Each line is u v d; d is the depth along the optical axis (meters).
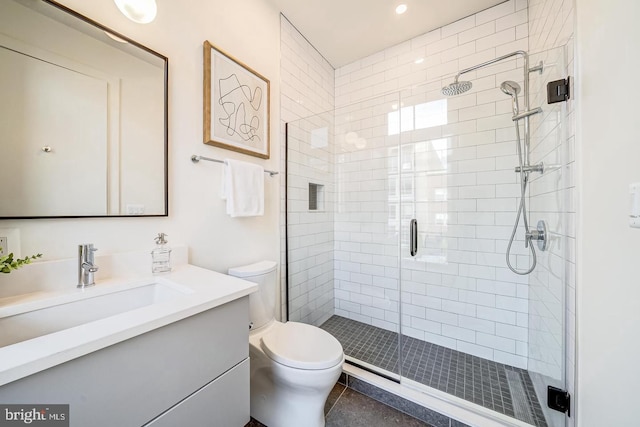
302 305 2.16
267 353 1.20
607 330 0.84
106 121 1.00
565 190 1.08
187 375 0.73
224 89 1.45
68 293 0.82
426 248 2.04
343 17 1.95
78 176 0.92
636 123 0.71
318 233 2.34
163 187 1.18
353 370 1.59
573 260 1.01
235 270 1.46
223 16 1.48
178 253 1.23
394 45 2.26
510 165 1.71
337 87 2.58
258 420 1.29
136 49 1.08
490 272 1.80
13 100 0.79
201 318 0.76
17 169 0.80
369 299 2.35
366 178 2.35
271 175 1.85
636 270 0.73
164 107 1.18
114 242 1.03
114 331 0.56
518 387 1.48
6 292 0.77
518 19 1.74
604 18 0.83
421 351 1.88
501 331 1.76
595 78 0.88
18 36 0.80
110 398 0.56
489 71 1.80
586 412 0.93
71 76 0.91
